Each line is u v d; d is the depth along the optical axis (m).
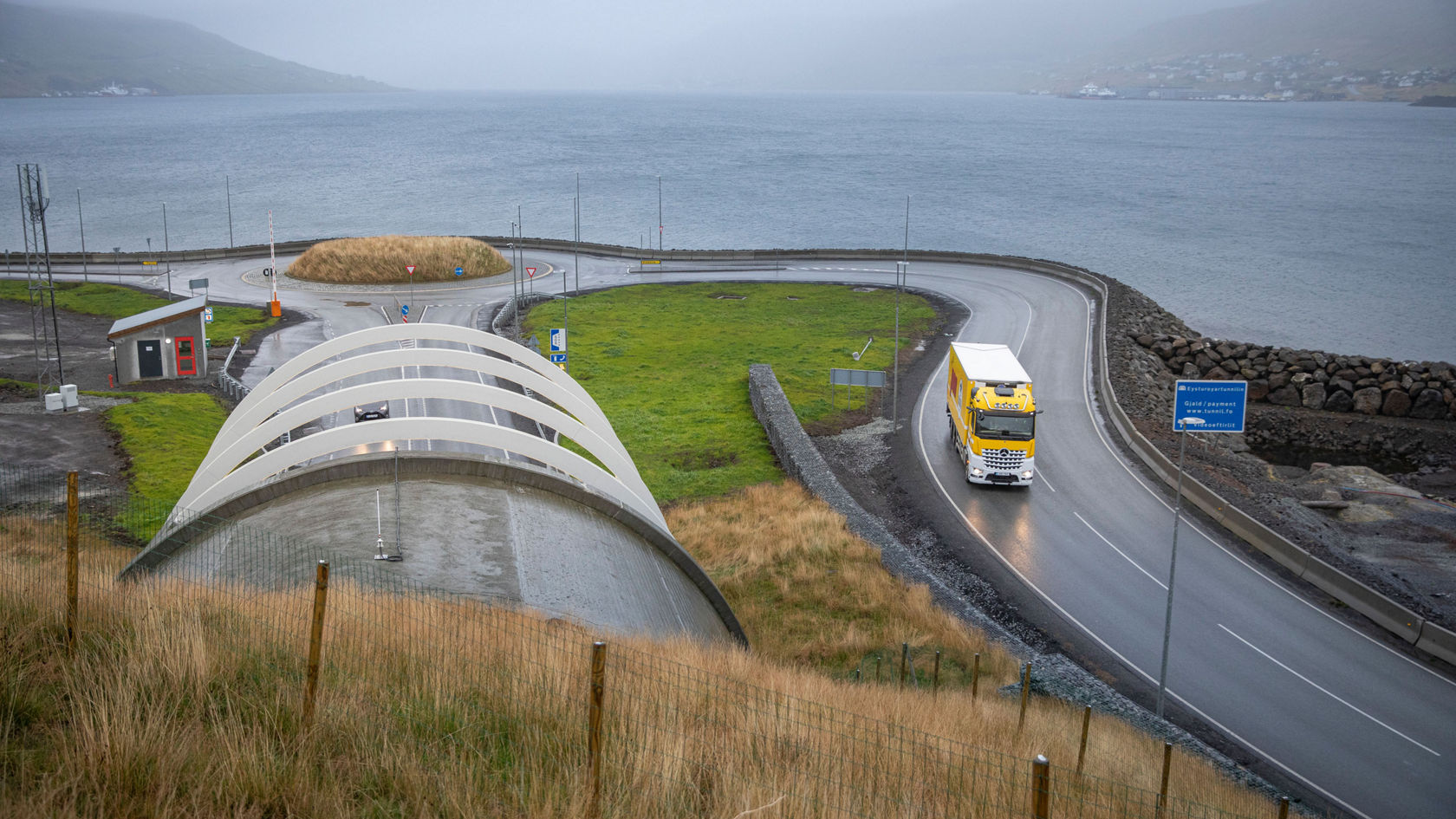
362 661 10.39
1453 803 20.33
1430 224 137.75
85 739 7.31
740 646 21.30
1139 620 28.09
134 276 84.12
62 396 42.47
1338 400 51.66
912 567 29.84
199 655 8.97
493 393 21.09
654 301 74.81
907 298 74.19
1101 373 52.56
